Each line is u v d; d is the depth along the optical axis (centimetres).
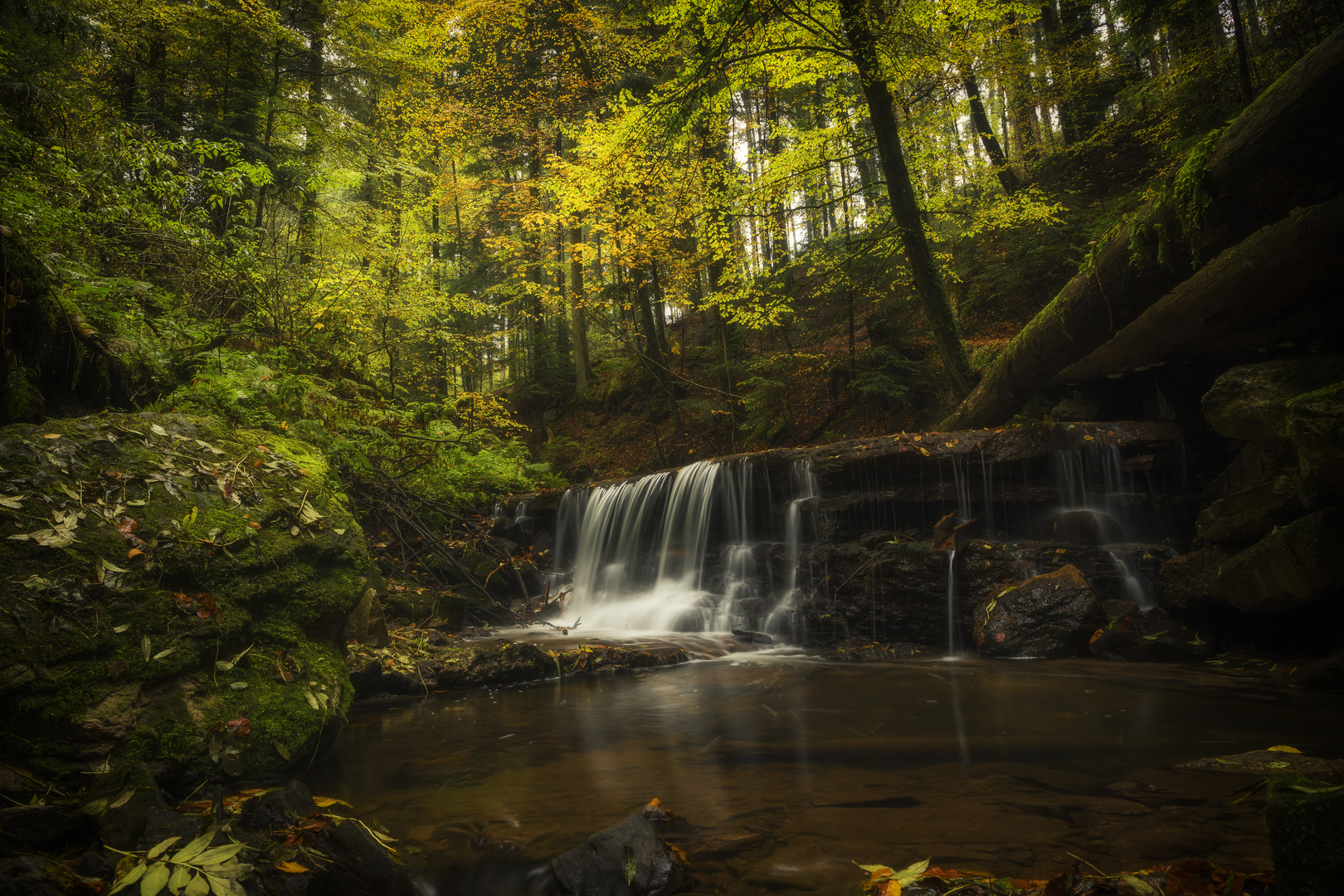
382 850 206
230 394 554
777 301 1208
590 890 191
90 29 720
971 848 207
